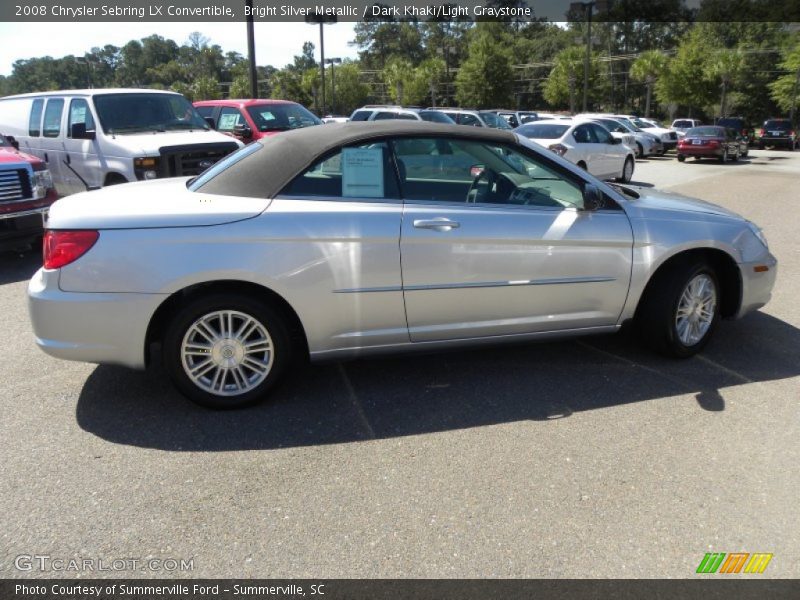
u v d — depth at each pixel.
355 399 3.86
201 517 2.74
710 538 2.63
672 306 4.23
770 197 13.26
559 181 4.06
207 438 3.40
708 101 49.84
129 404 3.79
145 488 2.95
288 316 3.72
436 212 3.72
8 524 2.68
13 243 6.85
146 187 4.10
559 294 4.00
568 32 89.81
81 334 3.41
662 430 3.48
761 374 4.21
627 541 2.60
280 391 3.96
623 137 25.75
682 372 4.24
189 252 3.40
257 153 3.87
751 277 4.46
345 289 3.61
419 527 2.68
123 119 8.90
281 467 3.13
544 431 3.47
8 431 3.46
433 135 3.81
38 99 9.82
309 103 75.81
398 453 3.26
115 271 3.36
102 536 2.62
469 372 4.25
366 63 113.50
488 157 3.94
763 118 60.00
